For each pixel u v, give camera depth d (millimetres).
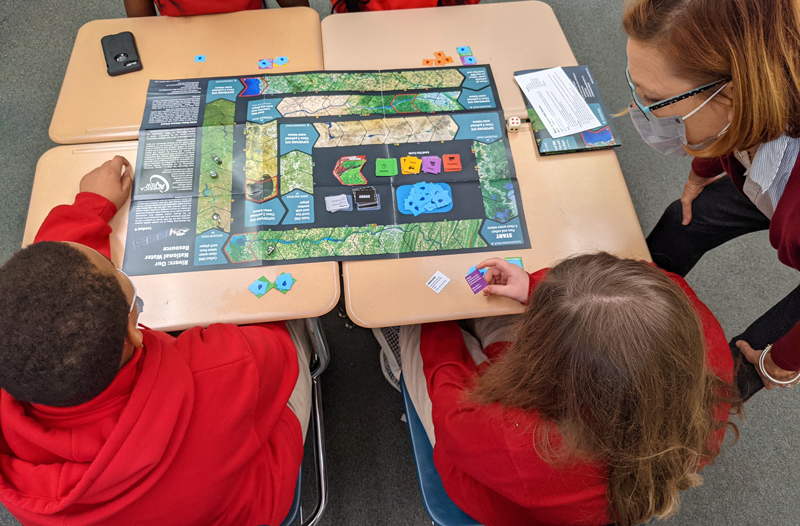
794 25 699
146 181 1235
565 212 1271
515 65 1498
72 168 1262
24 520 782
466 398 911
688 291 1043
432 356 1140
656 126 1016
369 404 1721
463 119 1383
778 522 1600
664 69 843
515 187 1295
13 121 2158
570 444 708
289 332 1249
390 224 1222
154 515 788
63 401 696
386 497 1594
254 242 1177
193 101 1361
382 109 1381
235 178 1252
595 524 794
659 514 760
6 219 1967
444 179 1289
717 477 1650
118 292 721
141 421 745
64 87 1380
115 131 1312
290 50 1470
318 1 2496
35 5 2436
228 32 1498
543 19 1602
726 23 733
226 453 841
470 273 1178
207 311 1104
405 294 1150
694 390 682
